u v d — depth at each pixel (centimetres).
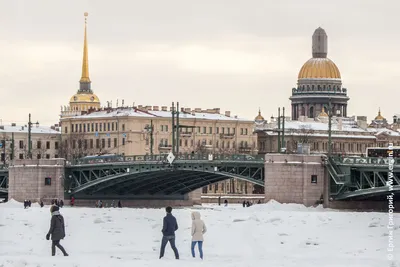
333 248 11331
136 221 15538
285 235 12888
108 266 9481
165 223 10025
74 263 9650
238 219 15600
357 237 12556
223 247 11575
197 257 10362
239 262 9888
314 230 13588
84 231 13600
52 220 10225
